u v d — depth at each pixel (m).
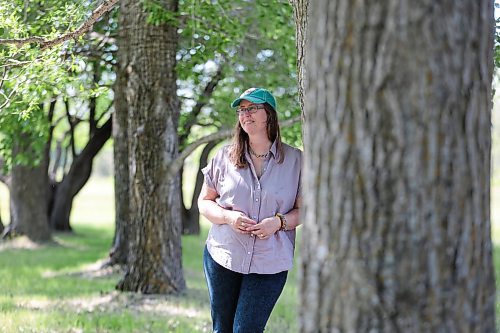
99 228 38.62
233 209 6.61
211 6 14.02
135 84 14.00
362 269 3.86
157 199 14.19
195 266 20.47
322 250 4.00
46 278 16.98
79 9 11.48
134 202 14.36
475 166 3.88
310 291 4.06
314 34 4.09
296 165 6.64
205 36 15.35
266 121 6.54
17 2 11.54
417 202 3.78
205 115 22.61
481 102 3.91
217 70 19.83
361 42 3.84
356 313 3.88
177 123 14.34
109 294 14.19
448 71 3.77
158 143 14.04
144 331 10.80
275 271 6.55
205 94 20.77
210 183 6.86
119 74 16.25
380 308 3.83
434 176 3.78
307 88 4.22
